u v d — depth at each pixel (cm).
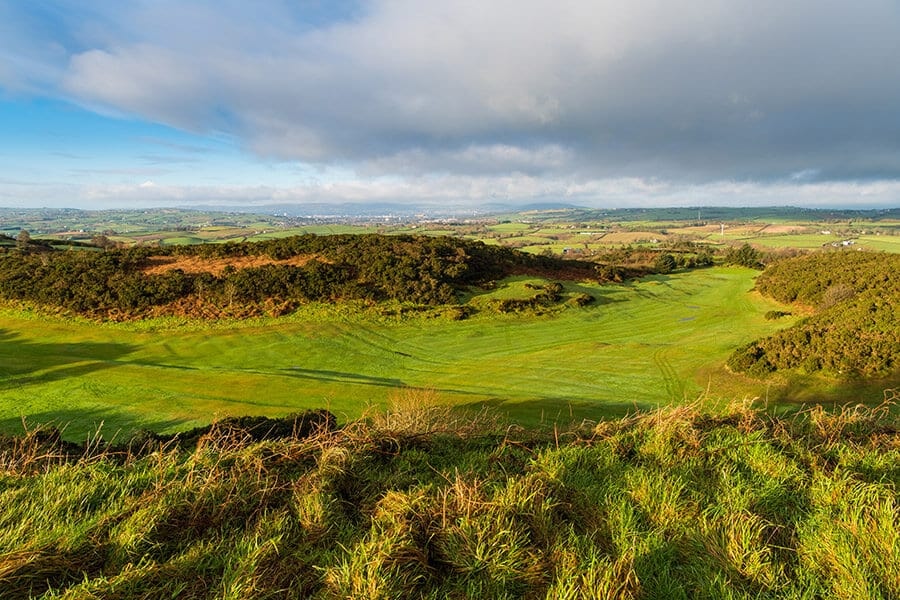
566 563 291
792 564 307
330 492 388
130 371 1969
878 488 364
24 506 347
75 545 304
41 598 267
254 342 2536
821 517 342
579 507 369
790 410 1606
